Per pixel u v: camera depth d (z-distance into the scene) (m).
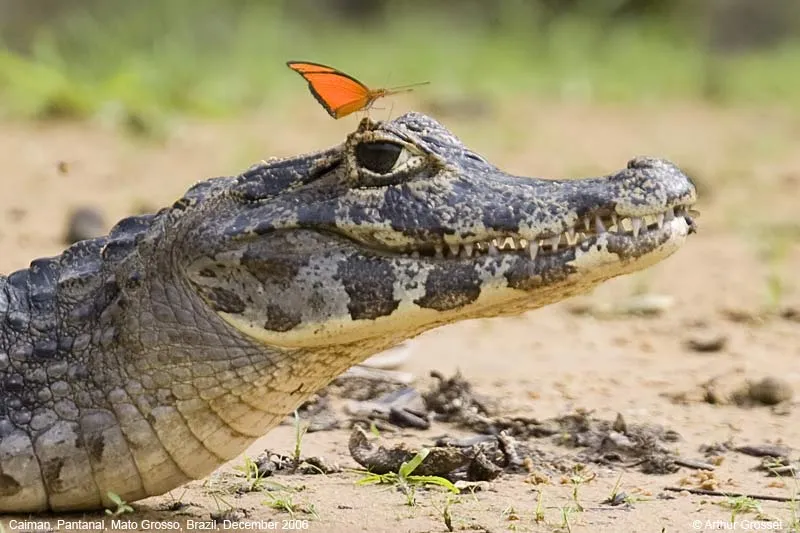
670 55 45.75
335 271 9.58
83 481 9.68
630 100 39.12
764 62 46.00
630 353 16.42
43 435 9.62
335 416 13.20
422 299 9.55
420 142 9.71
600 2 49.75
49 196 23.44
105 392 9.65
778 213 25.44
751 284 20.11
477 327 17.69
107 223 21.61
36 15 39.50
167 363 9.60
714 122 36.31
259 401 9.77
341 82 9.89
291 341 9.55
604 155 30.33
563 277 9.49
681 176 9.66
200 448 9.79
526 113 35.44
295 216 9.55
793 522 9.97
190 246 9.62
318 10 49.66
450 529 9.71
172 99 32.16
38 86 29.84
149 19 39.91
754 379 14.80
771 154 31.58
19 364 9.78
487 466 11.20
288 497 10.39
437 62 40.34
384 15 50.22
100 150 27.25
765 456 12.17
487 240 9.53
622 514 10.30
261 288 9.59
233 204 9.73
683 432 12.98
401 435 12.65
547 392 14.41
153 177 25.39
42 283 10.26
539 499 10.34
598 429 12.83
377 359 15.17
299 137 29.86
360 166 9.66
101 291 9.95
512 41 45.44
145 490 9.85
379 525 9.82
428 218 9.53
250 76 36.28
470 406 13.50
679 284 20.16
